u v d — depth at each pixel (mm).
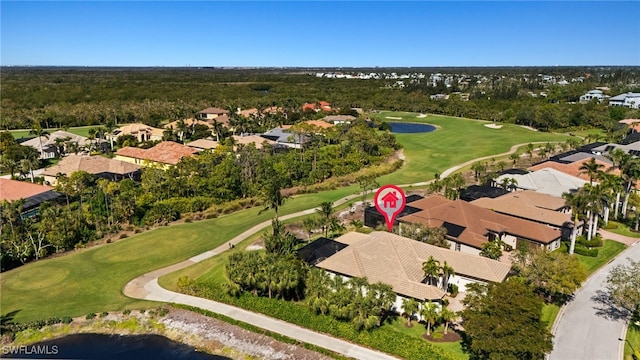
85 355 43906
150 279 57875
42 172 107062
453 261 52812
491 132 158750
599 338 42906
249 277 49844
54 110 183625
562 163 98875
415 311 46156
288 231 69562
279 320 47688
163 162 112562
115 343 45750
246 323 47125
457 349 41438
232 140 131250
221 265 60000
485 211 68938
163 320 48906
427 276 51406
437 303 46031
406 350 40594
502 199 75688
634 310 47719
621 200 80438
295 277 49531
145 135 153625
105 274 59688
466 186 93625
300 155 116062
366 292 45156
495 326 36344
